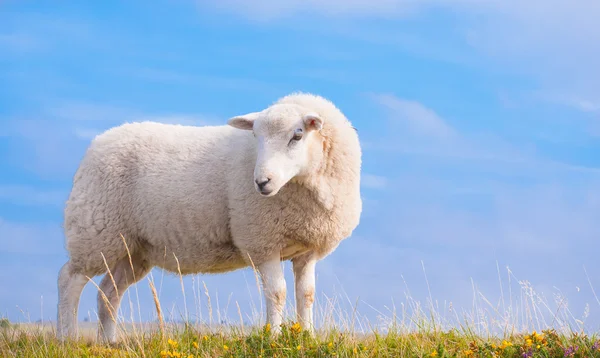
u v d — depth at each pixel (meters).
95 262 7.99
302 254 7.54
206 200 7.41
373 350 6.15
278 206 7.00
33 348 7.00
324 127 7.02
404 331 6.97
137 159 7.89
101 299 8.25
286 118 6.70
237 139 7.57
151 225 7.77
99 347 7.27
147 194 7.71
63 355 6.79
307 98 7.33
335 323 6.71
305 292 7.46
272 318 7.00
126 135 8.09
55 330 8.32
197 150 7.68
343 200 7.12
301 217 7.04
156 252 7.96
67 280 8.06
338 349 5.93
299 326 6.29
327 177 7.03
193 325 7.16
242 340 6.18
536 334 6.12
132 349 6.88
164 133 8.04
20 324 8.08
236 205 7.18
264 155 6.58
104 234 7.89
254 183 6.79
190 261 7.73
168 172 7.64
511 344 6.04
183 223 7.56
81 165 8.18
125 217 7.91
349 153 7.14
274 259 7.21
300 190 6.98
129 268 8.42
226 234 7.49
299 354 5.84
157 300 6.40
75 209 7.98
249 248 7.21
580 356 5.77
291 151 6.65
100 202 7.89
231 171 7.29
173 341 6.42
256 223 7.09
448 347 6.39
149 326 7.49
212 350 6.30
